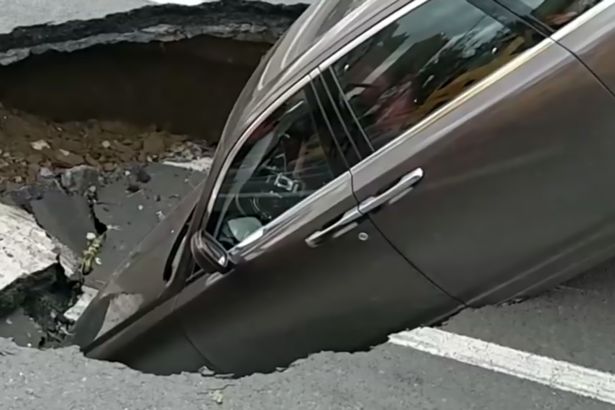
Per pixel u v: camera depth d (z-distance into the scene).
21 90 6.13
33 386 3.43
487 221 3.31
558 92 3.06
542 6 3.14
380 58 3.43
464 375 3.46
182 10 6.00
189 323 4.10
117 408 3.35
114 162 6.53
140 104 6.57
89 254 5.88
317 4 4.21
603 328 3.64
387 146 3.38
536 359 3.52
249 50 6.19
